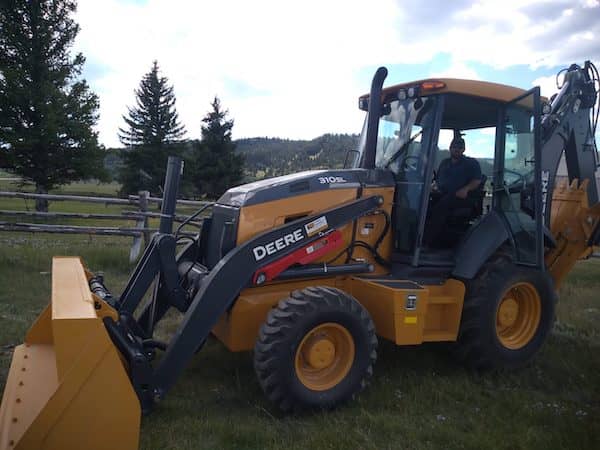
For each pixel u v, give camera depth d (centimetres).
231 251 411
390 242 500
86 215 980
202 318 386
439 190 533
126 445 304
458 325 487
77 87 2598
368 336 412
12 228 905
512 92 502
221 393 430
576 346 583
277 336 383
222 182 3550
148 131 3641
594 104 585
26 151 2408
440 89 465
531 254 482
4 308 635
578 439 364
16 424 305
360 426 381
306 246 438
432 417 403
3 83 2383
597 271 1109
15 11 2461
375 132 498
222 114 3588
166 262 435
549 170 553
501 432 378
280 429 375
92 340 296
